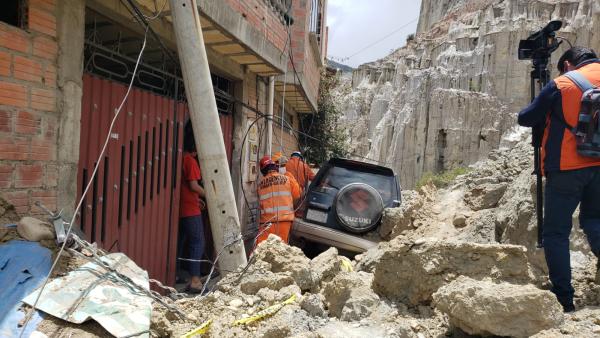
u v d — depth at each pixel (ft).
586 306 10.39
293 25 31.19
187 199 19.38
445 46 126.72
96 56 15.44
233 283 12.13
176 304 10.75
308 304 10.64
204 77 12.67
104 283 9.00
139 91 16.40
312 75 39.32
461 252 10.75
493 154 30.83
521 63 109.40
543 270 13.85
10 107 10.68
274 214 20.36
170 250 18.53
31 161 11.24
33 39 11.23
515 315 8.48
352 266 16.30
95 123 14.23
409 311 10.84
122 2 14.49
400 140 118.73
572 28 104.63
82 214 13.71
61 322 7.84
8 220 9.95
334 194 22.97
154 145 17.35
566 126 10.09
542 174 11.39
